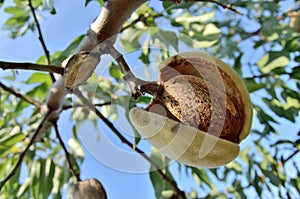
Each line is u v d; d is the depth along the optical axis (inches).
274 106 12.8
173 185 12.0
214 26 13.0
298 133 12.9
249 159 13.0
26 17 12.9
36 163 13.0
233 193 13.0
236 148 8.3
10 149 12.9
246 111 8.7
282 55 12.8
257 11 13.1
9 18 12.9
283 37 12.9
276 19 13.0
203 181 12.9
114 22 8.4
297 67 12.7
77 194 9.2
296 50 12.8
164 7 12.6
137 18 12.6
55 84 10.9
